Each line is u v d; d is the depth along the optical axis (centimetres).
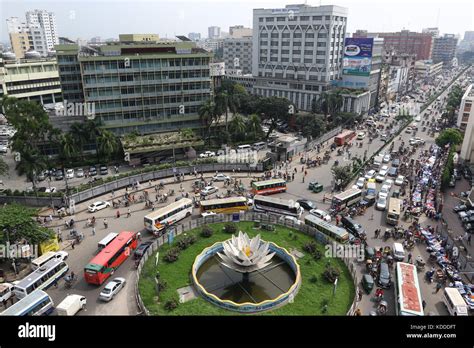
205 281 5200
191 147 10856
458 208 7475
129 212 7200
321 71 16362
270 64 18138
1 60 14350
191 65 11431
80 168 9831
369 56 16075
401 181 8644
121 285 4975
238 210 7325
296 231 6569
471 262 5612
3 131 13475
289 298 4675
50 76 16138
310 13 16012
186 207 7056
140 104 11150
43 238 5519
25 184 8881
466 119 13512
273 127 13475
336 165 9662
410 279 4809
